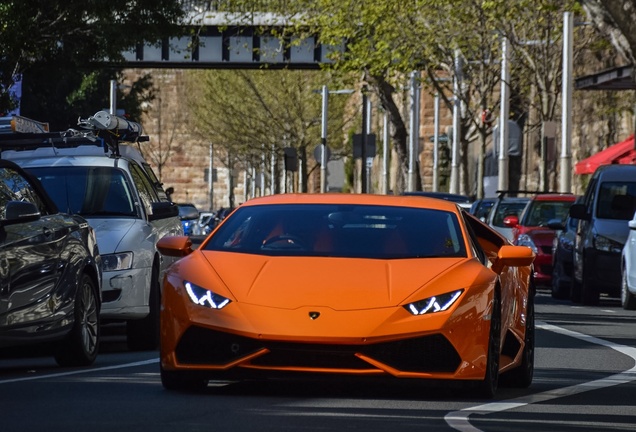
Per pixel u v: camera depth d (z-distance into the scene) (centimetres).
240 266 1516
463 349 1448
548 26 7425
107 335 2736
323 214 1647
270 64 9212
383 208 1666
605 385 1733
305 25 7950
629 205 3753
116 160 2484
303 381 1630
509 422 1341
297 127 12162
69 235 1916
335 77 7719
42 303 1797
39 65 5700
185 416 1325
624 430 1316
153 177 2823
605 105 8644
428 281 1484
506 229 4706
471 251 1591
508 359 1639
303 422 1290
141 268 2269
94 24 5491
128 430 1225
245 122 12838
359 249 1577
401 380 1444
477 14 7238
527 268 1792
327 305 1441
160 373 1686
